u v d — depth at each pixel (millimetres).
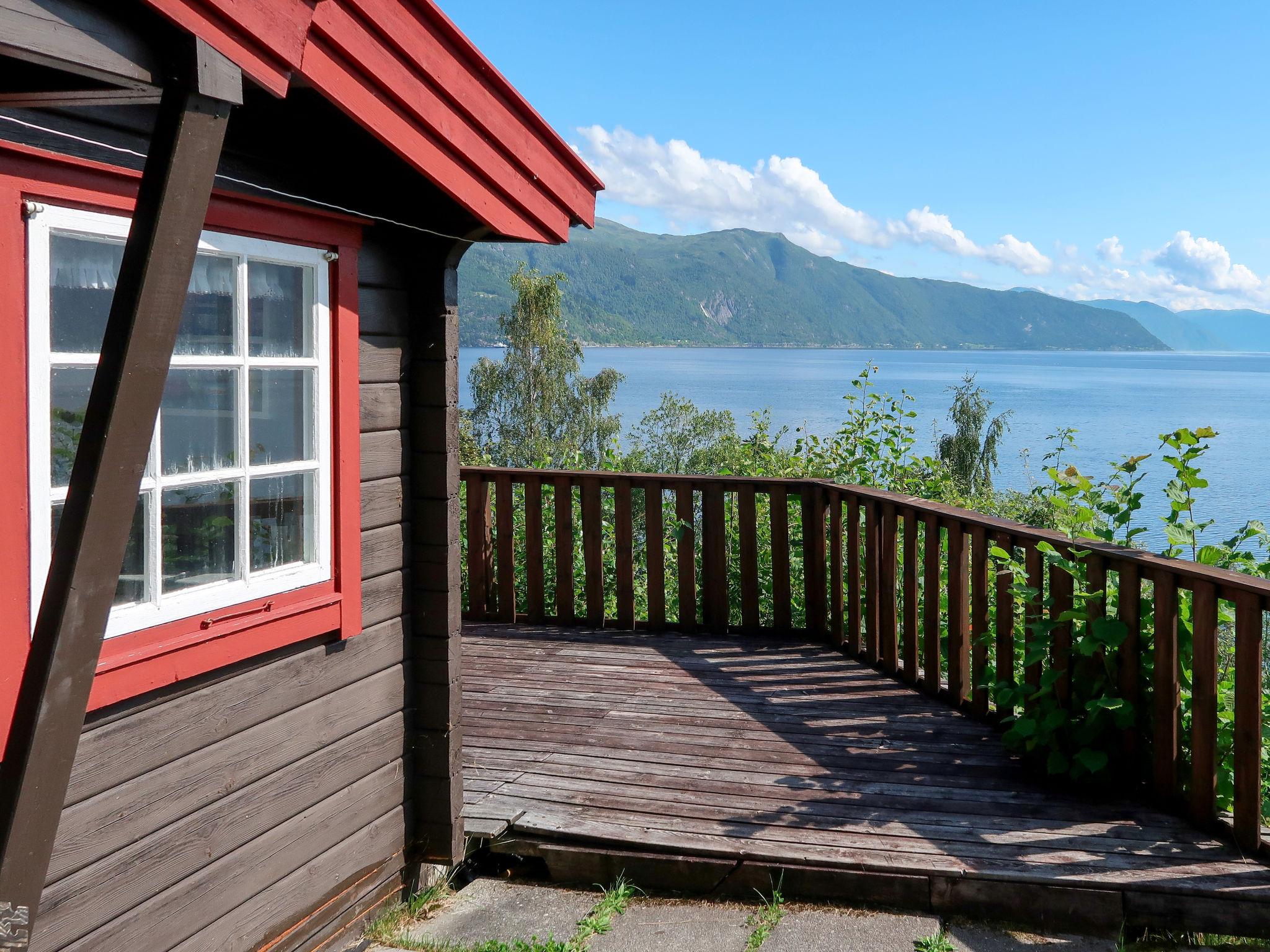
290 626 2824
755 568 6141
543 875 3551
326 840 3035
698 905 3244
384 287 3242
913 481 7582
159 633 2410
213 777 2604
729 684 5191
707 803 3678
